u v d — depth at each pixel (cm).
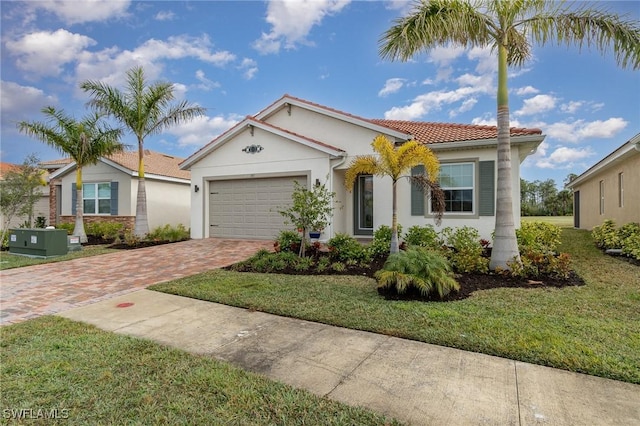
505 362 374
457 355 392
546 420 275
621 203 1391
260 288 693
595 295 620
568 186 2302
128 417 288
